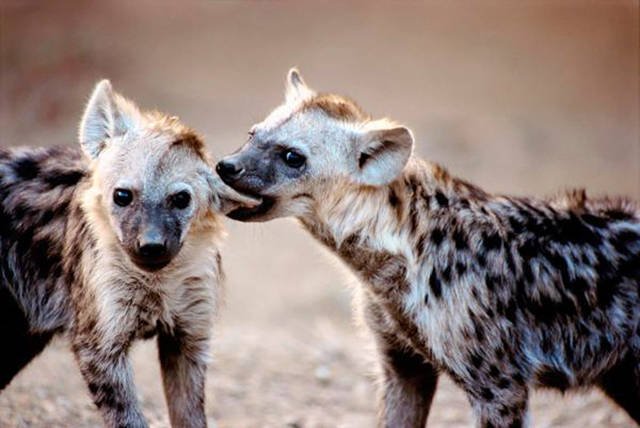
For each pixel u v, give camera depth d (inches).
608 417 451.8
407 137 336.5
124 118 344.8
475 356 343.9
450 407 472.4
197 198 335.9
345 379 497.0
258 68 1153.4
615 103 1122.7
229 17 1284.4
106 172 335.6
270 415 448.8
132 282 340.8
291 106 360.5
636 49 1240.2
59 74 1058.7
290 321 647.8
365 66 1173.7
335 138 350.0
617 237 357.1
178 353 353.7
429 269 344.8
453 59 1205.7
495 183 914.7
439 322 343.9
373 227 346.9
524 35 1277.1
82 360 344.5
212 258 351.3
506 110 1085.1
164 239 322.0
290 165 348.8
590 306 350.6
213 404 452.4
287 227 827.4
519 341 347.3
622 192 919.0
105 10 1233.4
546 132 1040.8
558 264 350.6
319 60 1185.4
